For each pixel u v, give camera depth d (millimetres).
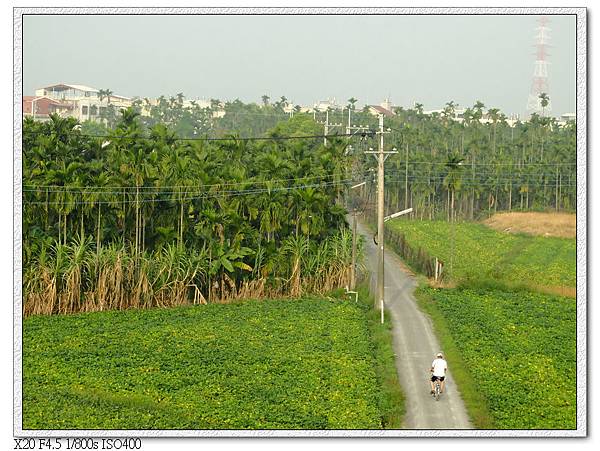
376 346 46375
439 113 167125
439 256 81562
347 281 61250
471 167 118625
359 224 113500
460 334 48562
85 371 38812
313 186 61906
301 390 36594
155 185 57344
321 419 32344
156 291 55812
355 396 35938
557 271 73375
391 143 128750
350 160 71125
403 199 127875
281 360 41562
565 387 38094
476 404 35562
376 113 168500
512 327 50281
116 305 54344
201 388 36594
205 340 45750
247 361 41344
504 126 154625
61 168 57969
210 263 57844
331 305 56375
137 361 40875
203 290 59438
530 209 119438
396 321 53312
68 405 33125
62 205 54031
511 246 90312
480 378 39531
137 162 57281
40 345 43531
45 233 55812
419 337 49219
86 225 58094
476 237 97562
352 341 46312
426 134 139625
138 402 33906
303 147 66125
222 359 41656
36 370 38688
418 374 41406
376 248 90875
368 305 57594
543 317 53406
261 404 34312
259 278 59562
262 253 59938
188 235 60781
